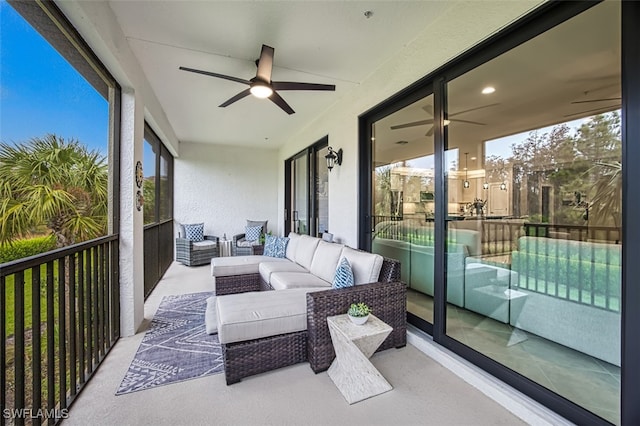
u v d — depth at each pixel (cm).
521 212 470
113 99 268
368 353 192
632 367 128
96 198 234
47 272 162
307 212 567
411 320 282
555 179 416
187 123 531
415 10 225
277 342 207
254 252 508
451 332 239
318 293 217
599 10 157
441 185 247
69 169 196
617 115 177
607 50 220
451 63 229
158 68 314
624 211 132
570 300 198
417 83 265
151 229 424
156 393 183
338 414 163
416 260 308
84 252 208
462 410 167
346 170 394
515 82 290
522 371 184
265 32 252
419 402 174
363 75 338
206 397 179
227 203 725
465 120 400
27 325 176
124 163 276
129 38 258
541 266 216
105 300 242
